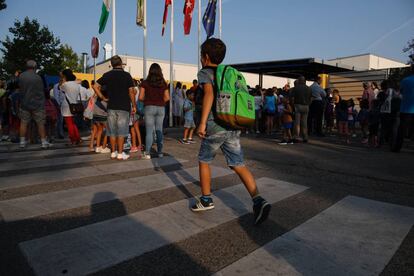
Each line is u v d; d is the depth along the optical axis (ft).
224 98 10.63
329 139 36.83
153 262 8.48
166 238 9.91
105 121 24.38
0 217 11.35
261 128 45.47
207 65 11.42
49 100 31.63
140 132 27.07
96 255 8.75
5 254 8.79
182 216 11.73
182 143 31.37
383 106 28.30
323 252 9.18
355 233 10.49
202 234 10.25
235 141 11.25
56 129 36.32
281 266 8.39
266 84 108.06
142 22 45.37
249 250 9.24
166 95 22.43
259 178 17.40
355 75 56.29
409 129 27.30
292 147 29.19
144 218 11.47
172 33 55.83
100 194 14.12
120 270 8.06
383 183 16.57
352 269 8.30
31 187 15.06
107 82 21.33
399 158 23.79
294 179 17.25
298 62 52.01
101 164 20.47
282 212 12.34
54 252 8.87
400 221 11.53
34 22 89.81
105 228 10.55
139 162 21.21
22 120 26.68
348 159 23.09
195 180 16.78
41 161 21.25
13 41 88.02
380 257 8.95
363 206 13.06
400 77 50.93
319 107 39.37
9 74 87.25
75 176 17.22
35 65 26.58
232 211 12.34
